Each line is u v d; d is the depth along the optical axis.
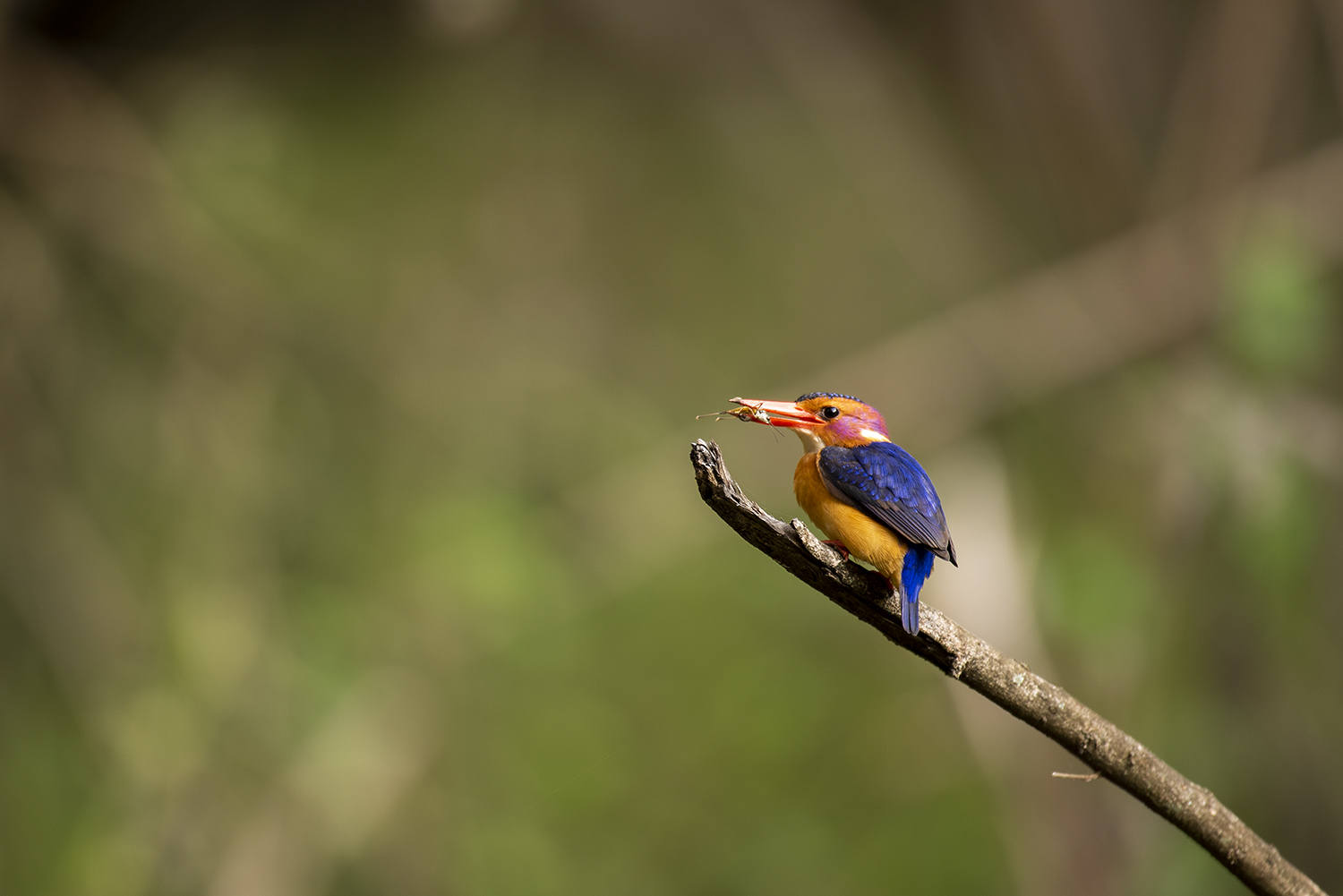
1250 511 11.33
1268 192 13.66
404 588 12.53
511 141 15.74
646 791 12.77
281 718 11.70
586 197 16.44
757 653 13.88
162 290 12.68
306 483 13.19
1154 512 11.99
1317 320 11.69
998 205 16.16
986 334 13.98
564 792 12.33
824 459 5.39
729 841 12.44
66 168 12.30
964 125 16.08
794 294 16.92
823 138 16.95
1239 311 11.70
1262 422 11.45
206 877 10.99
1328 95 14.91
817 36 16.12
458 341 14.66
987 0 14.96
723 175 17.06
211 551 12.15
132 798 11.10
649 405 15.73
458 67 15.12
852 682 13.74
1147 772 4.31
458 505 12.85
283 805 11.34
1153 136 15.07
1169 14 15.03
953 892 11.95
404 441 14.00
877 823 12.60
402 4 13.83
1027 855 11.06
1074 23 14.40
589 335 15.55
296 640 12.16
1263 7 14.03
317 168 14.35
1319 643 11.75
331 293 13.84
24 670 11.60
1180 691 11.51
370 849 11.74
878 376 14.13
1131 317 13.53
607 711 12.96
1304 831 11.52
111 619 11.73
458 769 12.23
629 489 14.03
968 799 12.62
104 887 10.76
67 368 12.25
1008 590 10.98
